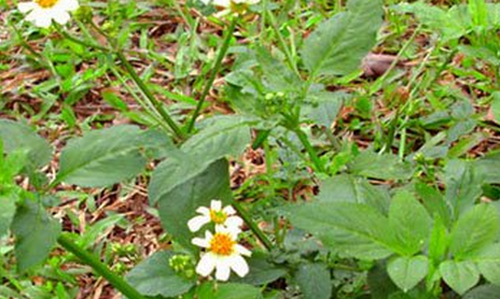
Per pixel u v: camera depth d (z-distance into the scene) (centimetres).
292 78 46
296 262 45
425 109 68
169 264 43
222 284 42
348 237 38
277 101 45
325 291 44
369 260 42
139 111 72
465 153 66
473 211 37
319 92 47
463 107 60
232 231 41
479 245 37
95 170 39
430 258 38
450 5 80
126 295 42
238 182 66
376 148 65
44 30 71
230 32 48
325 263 45
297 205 40
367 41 47
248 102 46
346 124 69
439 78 72
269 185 61
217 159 45
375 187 46
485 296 41
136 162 39
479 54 53
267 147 59
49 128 72
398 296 40
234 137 44
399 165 47
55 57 78
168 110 71
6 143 40
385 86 71
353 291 48
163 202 45
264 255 46
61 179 39
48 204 39
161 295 44
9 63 79
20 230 38
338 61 47
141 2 83
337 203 39
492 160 49
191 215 45
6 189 37
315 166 50
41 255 37
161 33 82
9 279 56
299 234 49
